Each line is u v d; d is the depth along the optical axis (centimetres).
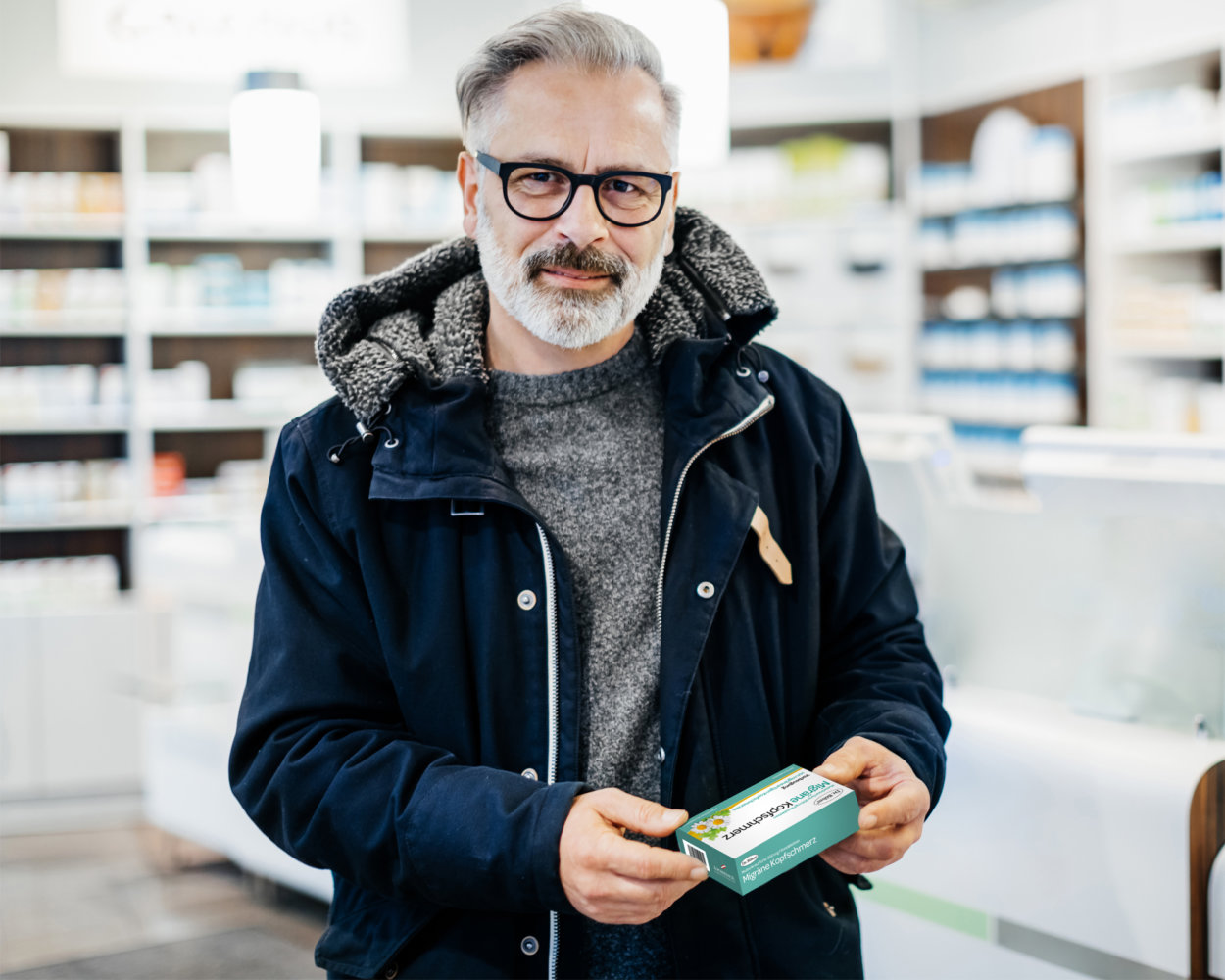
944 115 595
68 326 519
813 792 110
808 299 575
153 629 480
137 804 475
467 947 118
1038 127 547
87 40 511
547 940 118
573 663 121
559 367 129
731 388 129
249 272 552
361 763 113
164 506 529
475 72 119
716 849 103
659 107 121
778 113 595
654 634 126
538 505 127
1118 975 172
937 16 583
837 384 575
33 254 538
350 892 127
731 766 124
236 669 373
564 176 117
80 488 525
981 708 193
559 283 120
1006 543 202
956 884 187
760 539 127
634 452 130
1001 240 552
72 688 475
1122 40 496
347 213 549
